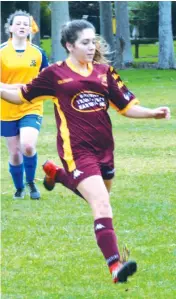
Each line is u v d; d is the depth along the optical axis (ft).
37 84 41.93
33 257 46.73
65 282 42.34
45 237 50.88
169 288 41.04
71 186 41.14
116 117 120.16
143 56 302.45
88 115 40.81
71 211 58.03
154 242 49.14
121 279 37.65
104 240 38.73
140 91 163.43
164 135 98.94
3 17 258.16
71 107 40.96
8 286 41.91
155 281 42.16
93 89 41.09
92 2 324.19
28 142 60.03
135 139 95.76
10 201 61.82
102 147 40.93
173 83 183.62
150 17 329.31
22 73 60.95
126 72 228.84
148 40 309.42
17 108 60.90
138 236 50.42
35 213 57.47
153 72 225.97
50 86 41.65
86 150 40.55
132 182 68.69
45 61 61.52
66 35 41.32
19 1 264.11
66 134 40.81
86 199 39.75
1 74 60.90
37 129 61.11
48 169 44.96
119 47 250.37
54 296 40.14
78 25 41.09
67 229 52.65
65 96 41.06
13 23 60.64
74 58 41.50
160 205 59.11
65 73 41.32
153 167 76.33
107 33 252.62
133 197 62.28
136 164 78.18
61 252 47.62
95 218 39.17
